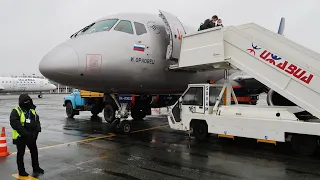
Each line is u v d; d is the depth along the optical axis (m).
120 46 8.59
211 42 8.23
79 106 16.56
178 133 10.34
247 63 7.60
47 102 37.59
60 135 9.92
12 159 6.54
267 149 7.41
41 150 7.38
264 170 5.48
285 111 6.56
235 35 7.96
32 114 5.38
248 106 7.99
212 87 8.45
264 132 6.66
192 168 5.63
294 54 8.88
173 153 6.96
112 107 13.43
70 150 7.36
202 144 8.14
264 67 7.20
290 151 7.17
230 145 7.97
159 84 10.02
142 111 15.22
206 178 5.00
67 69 7.68
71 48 8.07
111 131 10.93
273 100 9.91
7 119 15.88
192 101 8.61
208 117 7.91
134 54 8.80
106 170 5.51
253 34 9.62
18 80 46.91
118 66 8.46
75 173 5.34
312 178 4.99
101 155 6.78
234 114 7.51
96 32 8.95
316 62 8.51
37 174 5.29
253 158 6.44
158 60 9.44
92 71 8.04
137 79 9.18
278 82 6.89
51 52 8.26
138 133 10.38
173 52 9.11
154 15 10.48
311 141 6.45
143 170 5.50
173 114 9.20
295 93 6.53
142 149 7.46
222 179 4.94
